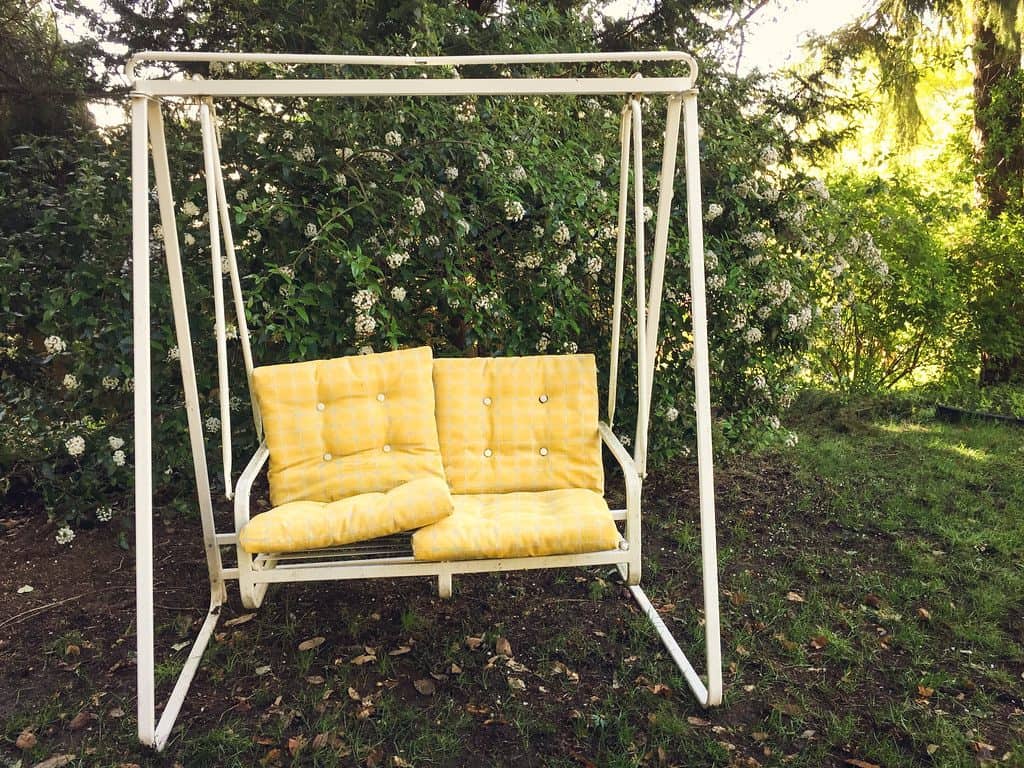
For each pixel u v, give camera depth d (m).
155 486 3.38
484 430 2.91
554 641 2.45
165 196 2.30
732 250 3.64
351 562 2.25
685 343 3.67
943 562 3.01
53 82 4.16
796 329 3.76
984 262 5.84
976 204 6.36
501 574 2.95
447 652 2.38
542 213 3.30
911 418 5.32
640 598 2.70
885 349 5.95
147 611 1.91
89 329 3.17
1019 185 6.11
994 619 2.58
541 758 1.93
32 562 3.09
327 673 2.30
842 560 3.04
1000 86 5.99
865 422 5.24
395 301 3.27
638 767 1.89
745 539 3.26
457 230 3.14
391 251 3.10
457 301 3.25
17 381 3.42
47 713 2.10
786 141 5.03
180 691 2.16
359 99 3.18
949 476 4.02
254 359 3.37
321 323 3.27
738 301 3.56
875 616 2.60
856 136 5.73
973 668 2.30
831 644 2.42
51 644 2.48
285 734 2.02
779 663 2.34
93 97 4.26
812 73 5.51
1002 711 2.10
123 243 3.24
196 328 3.27
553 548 2.24
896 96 5.98
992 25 5.61
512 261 3.42
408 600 2.74
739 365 3.78
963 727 2.04
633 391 3.66
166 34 4.27
